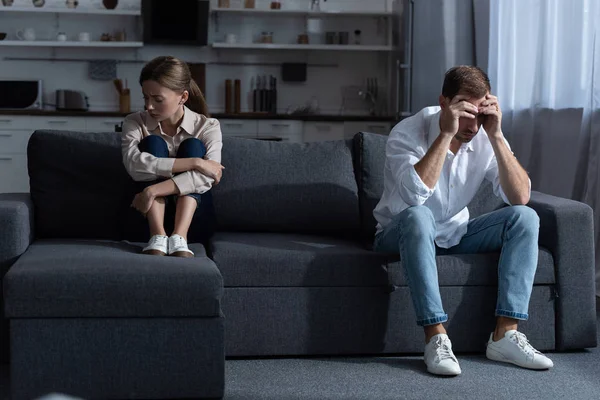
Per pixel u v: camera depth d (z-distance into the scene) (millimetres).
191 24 7090
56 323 2299
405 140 2826
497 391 2447
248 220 3156
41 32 7184
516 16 4734
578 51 4172
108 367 2320
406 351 2799
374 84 7484
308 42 7312
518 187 2812
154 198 2729
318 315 2746
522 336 2715
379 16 7496
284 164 3217
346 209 3182
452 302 2785
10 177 6637
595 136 4016
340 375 2594
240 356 2787
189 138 2943
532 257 2730
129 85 7320
